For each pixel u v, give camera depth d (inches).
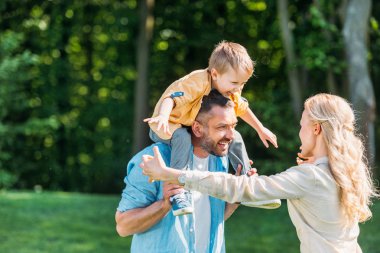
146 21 658.8
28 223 367.2
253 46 669.3
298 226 125.7
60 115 709.9
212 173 121.4
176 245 132.7
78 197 462.0
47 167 702.5
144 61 658.2
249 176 134.1
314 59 507.2
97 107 723.4
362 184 125.0
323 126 125.1
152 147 138.3
